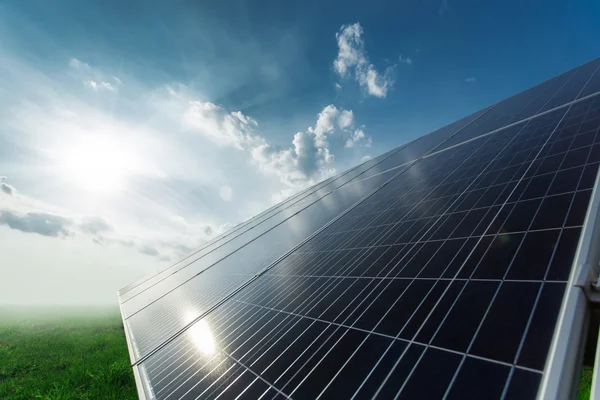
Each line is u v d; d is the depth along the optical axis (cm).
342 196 2264
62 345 2309
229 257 2302
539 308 425
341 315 699
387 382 449
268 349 729
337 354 572
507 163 1038
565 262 477
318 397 495
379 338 550
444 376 407
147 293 2492
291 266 1285
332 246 1242
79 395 1300
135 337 1431
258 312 999
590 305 415
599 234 498
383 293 692
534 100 1720
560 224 573
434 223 909
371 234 1123
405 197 1323
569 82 1642
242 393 617
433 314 537
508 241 619
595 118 968
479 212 816
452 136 2095
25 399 1365
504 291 496
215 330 1035
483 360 398
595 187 606
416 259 759
